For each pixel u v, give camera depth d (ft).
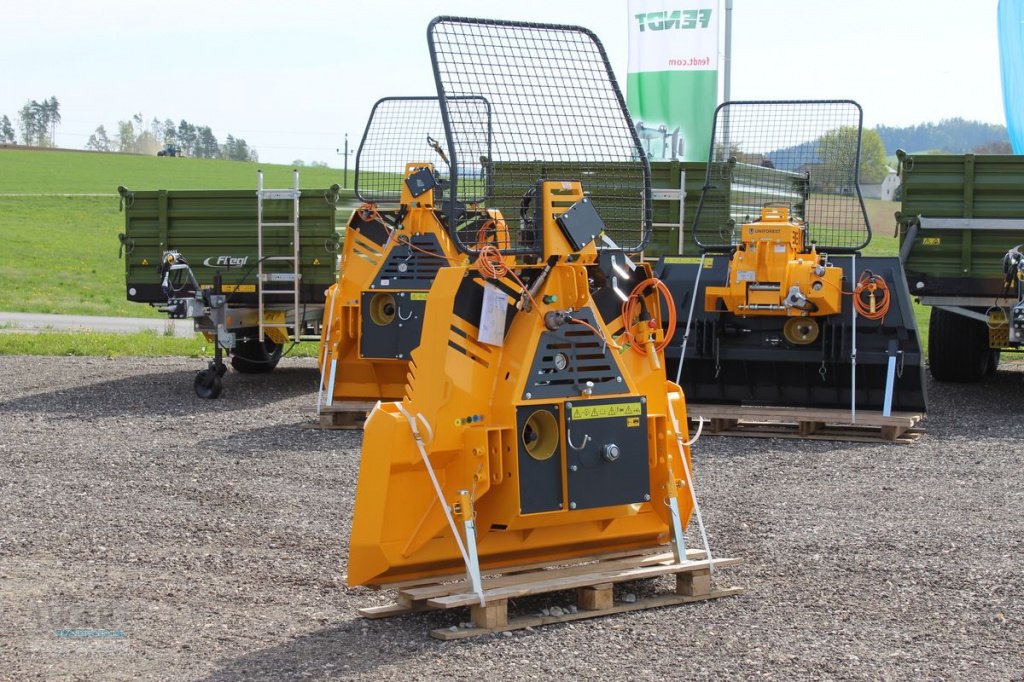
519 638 18.97
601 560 21.54
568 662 17.84
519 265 20.06
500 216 23.62
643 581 22.41
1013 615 20.26
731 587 21.83
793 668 17.60
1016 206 45.34
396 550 19.44
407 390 19.88
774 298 37.70
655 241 52.34
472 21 20.88
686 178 51.85
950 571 22.91
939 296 46.83
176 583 22.41
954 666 17.72
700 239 51.78
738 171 51.29
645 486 20.80
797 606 20.83
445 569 20.26
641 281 21.63
